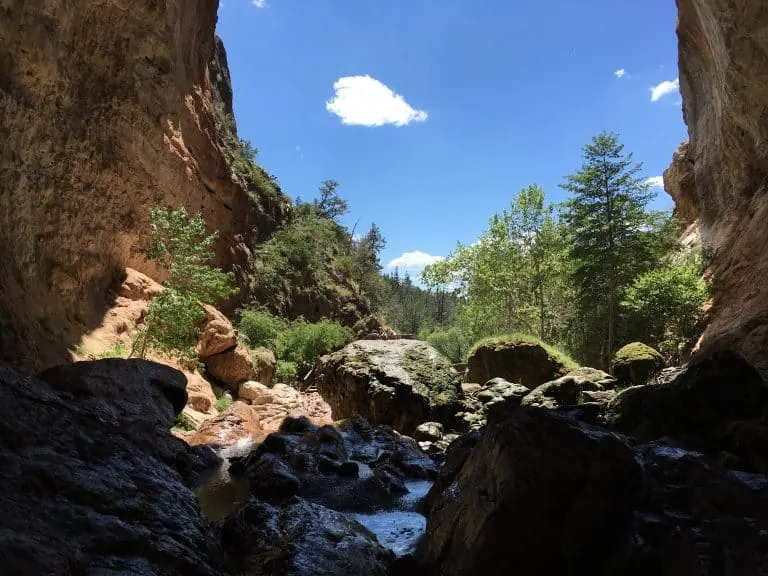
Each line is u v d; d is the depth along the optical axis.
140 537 3.21
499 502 3.81
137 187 14.89
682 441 6.95
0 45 9.17
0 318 8.18
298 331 26.36
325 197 52.97
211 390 14.48
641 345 14.08
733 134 19.12
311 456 8.66
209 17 20.44
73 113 11.76
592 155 19.92
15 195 9.76
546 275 25.42
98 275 13.25
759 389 7.16
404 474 8.41
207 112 20.59
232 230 23.02
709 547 3.43
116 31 13.27
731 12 14.30
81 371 6.02
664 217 20.41
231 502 6.59
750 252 16.83
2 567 2.31
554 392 12.48
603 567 3.66
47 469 3.29
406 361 13.01
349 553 4.54
